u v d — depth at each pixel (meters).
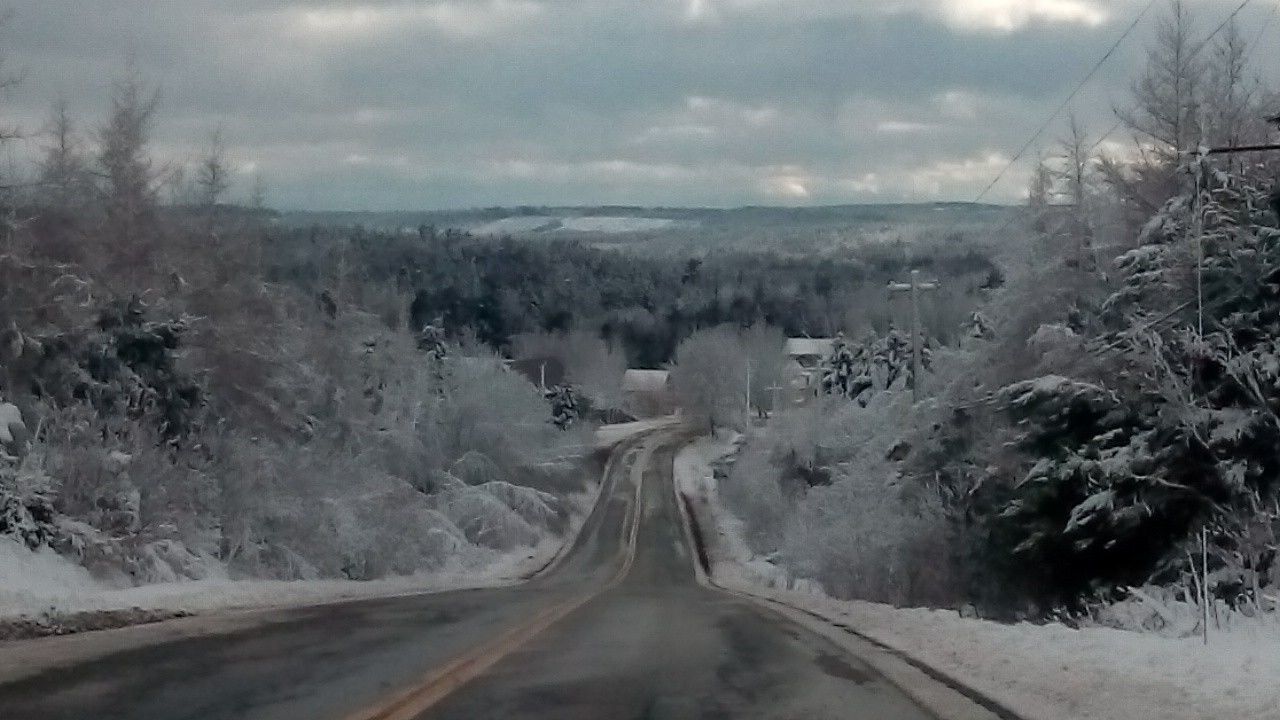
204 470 32.69
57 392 30.23
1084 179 30.42
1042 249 30.77
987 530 28.44
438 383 71.44
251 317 39.41
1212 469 21.69
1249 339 22.30
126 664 10.99
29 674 10.16
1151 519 22.73
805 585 45.84
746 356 132.88
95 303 32.03
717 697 10.00
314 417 46.72
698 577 61.16
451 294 162.25
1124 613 19.81
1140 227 26.75
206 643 12.91
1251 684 9.12
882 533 35.19
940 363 37.50
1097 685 10.02
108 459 26.38
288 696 9.44
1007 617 26.08
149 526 27.08
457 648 13.12
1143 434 22.44
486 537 66.00
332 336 50.97
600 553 73.56
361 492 43.47
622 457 118.62
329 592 25.95
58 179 33.72
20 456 25.09
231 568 31.62
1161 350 22.36
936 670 11.91
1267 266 22.08
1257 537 19.11
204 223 38.25
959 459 32.12
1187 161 23.98
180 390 33.31
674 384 160.25
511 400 75.88
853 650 14.15
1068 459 23.69
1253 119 27.47
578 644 13.98
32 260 31.39
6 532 22.61
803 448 65.62
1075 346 25.28
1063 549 24.89
